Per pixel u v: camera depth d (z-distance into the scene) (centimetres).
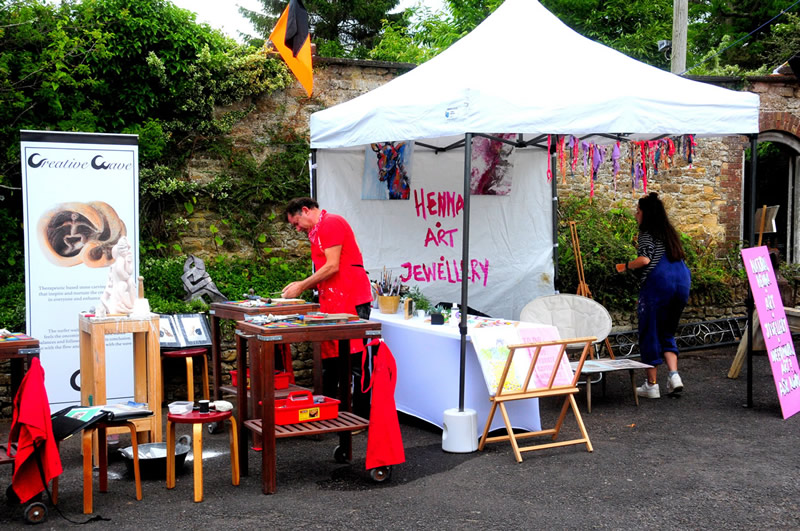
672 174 1054
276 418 474
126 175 647
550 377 540
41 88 768
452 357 554
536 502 425
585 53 618
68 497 449
